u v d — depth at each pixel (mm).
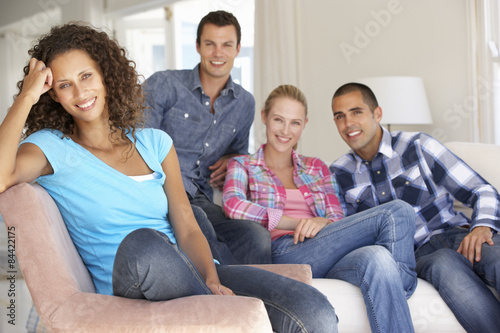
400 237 1686
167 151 1528
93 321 1055
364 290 1557
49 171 1347
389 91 3178
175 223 1491
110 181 1378
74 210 1357
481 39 3275
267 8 4527
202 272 1368
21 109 1287
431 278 1719
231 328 1004
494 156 2154
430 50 3582
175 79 2369
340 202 2174
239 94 2439
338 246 1780
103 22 5781
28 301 1258
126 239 1115
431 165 2086
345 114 2162
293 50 4461
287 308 1226
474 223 1856
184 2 5359
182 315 1028
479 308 1634
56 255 1159
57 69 1371
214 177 2326
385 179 2131
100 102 1412
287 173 2158
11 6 6305
